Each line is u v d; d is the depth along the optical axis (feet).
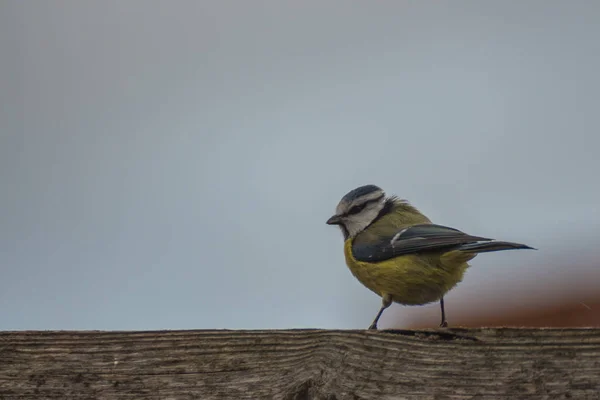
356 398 23.21
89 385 24.30
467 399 22.82
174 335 24.59
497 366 23.08
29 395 24.31
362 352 23.62
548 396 22.74
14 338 24.80
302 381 23.49
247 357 24.13
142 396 24.09
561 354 23.06
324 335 23.98
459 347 23.30
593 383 22.75
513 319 38.68
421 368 23.27
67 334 24.82
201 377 24.12
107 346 24.64
